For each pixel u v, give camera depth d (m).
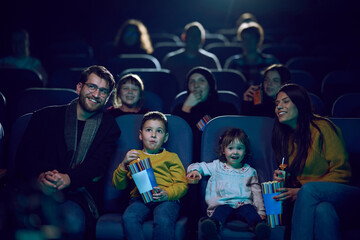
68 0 9.33
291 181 2.32
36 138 2.37
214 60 4.77
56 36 8.44
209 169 2.38
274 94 3.03
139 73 3.85
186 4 10.84
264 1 10.50
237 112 3.22
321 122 2.34
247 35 4.57
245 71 4.59
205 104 3.16
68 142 2.34
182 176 2.34
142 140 2.45
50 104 3.11
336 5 9.82
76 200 2.29
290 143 2.37
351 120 2.47
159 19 10.85
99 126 2.41
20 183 2.25
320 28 9.96
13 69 3.71
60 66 4.93
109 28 10.12
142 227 2.18
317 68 4.76
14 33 4.63
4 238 2.12
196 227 2.47
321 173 2.29
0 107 3.07
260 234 2.08
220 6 10.81
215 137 2.47
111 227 2.22
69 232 2.17
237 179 2.32
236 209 2.26
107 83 2.38
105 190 2.45
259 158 2.44
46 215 2.19
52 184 2.19
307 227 2.04
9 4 8.45
